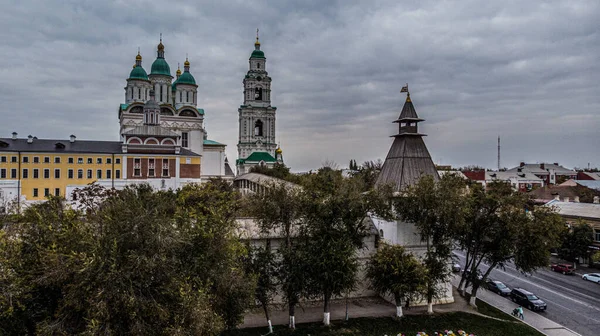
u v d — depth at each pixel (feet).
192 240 79.56
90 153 254.68
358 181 143.74
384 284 111.04
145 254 67.72
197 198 156.56
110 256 65.16
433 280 114.73
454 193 114.52
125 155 262.88
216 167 367.25
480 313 121.80
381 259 109.91
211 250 80.02
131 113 331.36
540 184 457.27
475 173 445.78
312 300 128.16
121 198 112.78
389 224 132.26
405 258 109.81
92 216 79.36
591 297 142.72
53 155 244.83
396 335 103.09
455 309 124.16
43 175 242.37
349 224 110.42
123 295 63.21
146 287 68.49
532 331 110.52
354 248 110.42
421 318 114.32
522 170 501.97
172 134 281.54
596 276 162.71
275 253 112.37
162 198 117.80
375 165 418.92
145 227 69.15
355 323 109.60
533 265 118.21
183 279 73.77
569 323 118.62
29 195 238.68
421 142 142.20
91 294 63.16
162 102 379.14
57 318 66.95
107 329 62.18
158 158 272.51
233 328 92.79
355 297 133.49
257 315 115.24
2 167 233.14
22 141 248.52
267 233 115.03
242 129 482.28
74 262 64.08
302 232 110.73
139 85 357.20
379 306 125.49
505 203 119.55
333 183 124.88
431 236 123.65
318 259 101.86
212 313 74.28
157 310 66.74
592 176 479.41
